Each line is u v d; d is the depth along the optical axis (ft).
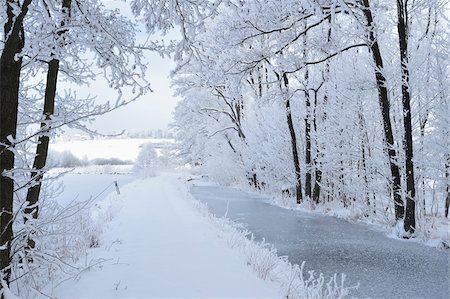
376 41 44.39
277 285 21.26
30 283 16.83
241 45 50.52
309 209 63.00
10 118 16.43
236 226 45.27
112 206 52.60
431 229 43.04
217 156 132.36
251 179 113.50
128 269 20.86
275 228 46.37
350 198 61.26
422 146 45.91
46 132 17.24
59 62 21.63
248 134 105.40
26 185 16.98
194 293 17.90
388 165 48.44
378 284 25.03
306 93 67.26
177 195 75.25
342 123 57.00
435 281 25.70
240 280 20.48
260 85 91.50
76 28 20.77
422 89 46.16
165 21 24.36
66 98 22.24
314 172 71.77
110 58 22.75
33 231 17.69
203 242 29.35
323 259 31.58
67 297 16.34
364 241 38.96
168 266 21.94
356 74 53.78
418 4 46.91
